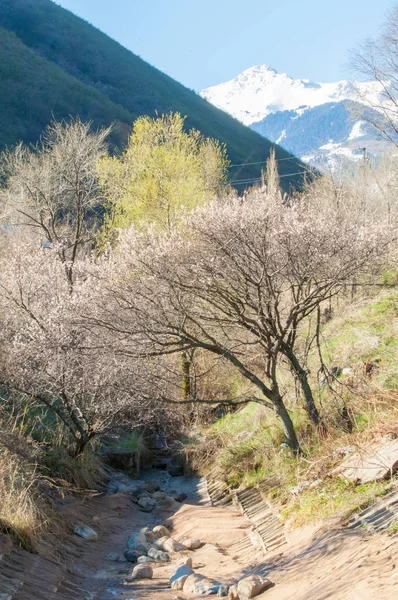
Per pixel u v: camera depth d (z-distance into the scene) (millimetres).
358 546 5230
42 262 12586
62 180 18250
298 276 9664
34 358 10836
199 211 9742
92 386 10469
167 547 7918
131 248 9750
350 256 9586
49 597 5656
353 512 6211
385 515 5613
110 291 9773
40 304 11562
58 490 9648
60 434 11516
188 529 8805
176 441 14656
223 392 16719
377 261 10992
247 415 13914
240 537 7980
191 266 9609
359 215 15945
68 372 10539
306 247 9344
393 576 4270
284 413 9758
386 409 8609
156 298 9961
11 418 10836
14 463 9031
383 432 7469
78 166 17922
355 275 10180
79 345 10500
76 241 17188
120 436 15594
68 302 10305
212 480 11977
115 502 10711
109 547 8328
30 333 10875
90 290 10133
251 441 11898
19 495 7715
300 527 6836
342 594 4355
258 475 10367
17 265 12055
